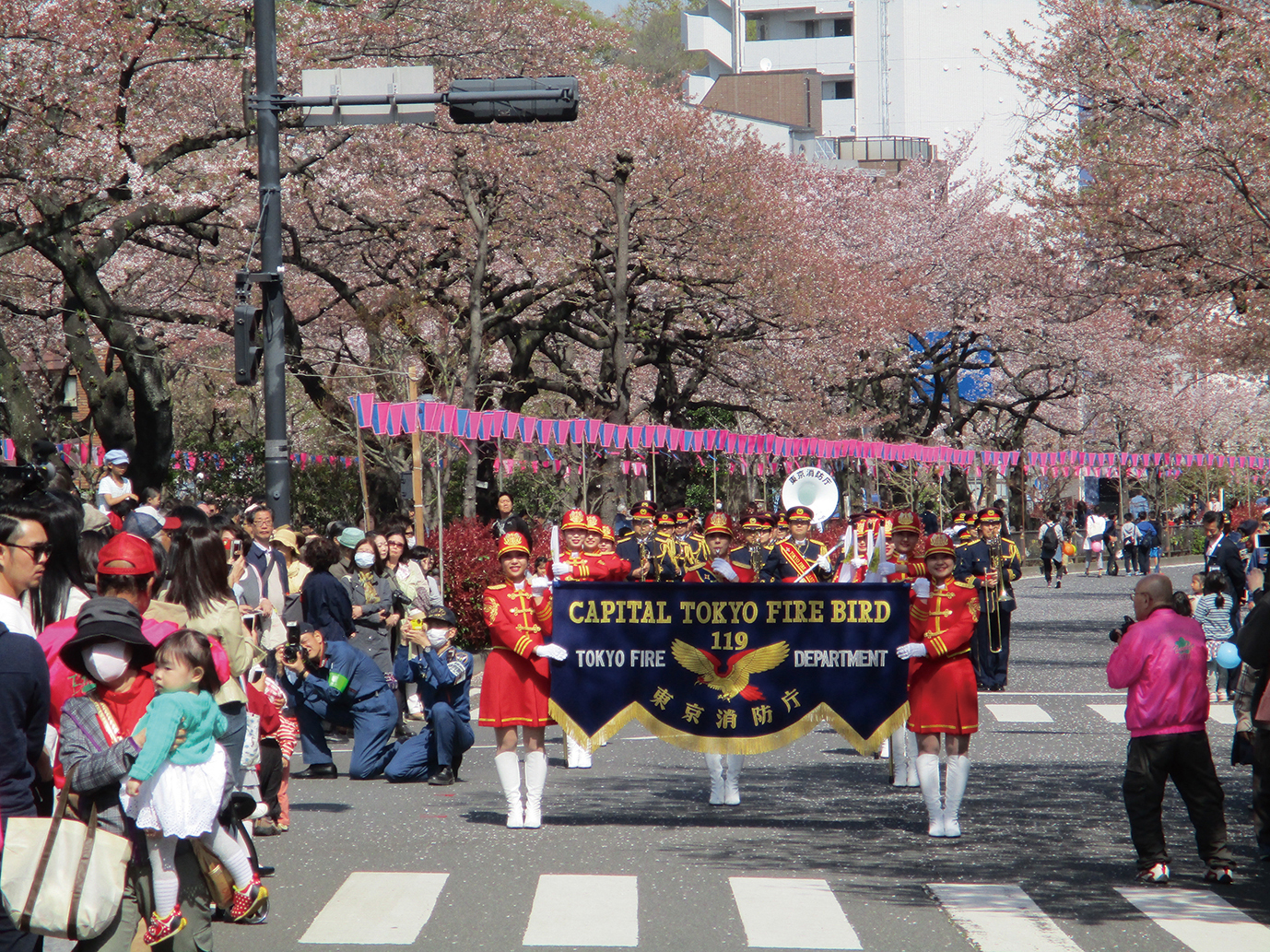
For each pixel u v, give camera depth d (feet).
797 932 25.93
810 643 38.01
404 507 105.91
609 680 37.70
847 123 309.22
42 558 21.74
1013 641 88.69
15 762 19.40
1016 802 39.50
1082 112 102.06
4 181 81.25
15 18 77.46
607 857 32.40
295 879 30.12
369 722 44.39
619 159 102.53
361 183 103.09
